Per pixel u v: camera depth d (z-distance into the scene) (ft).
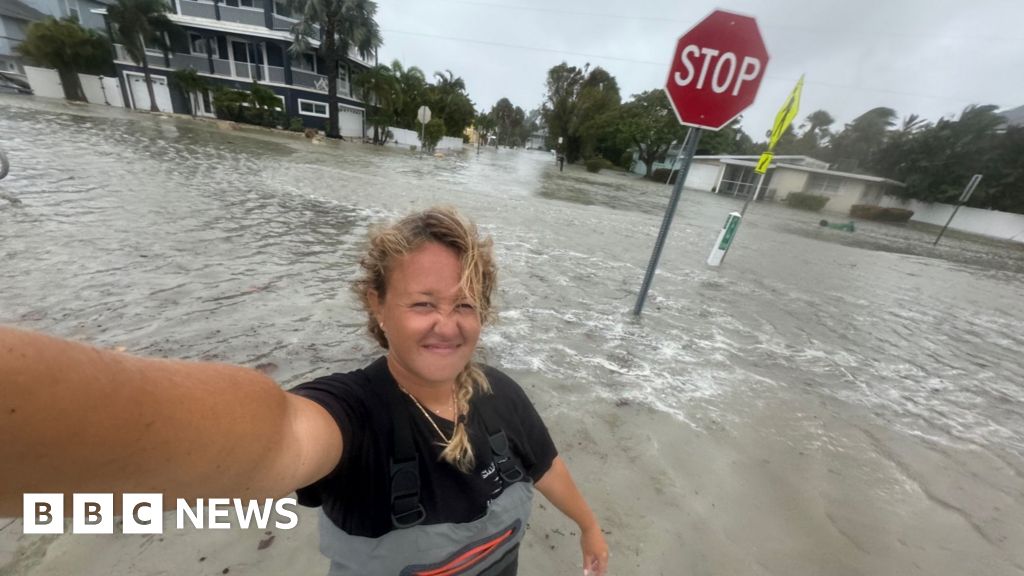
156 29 89.30
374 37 92.32
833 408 10.14
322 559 5.18
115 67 100.68
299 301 11.95
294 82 95.81
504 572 3.64
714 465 7.67
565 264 19.47
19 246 12.89
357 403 2.77
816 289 21.18
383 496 2.77
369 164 51.67
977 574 6.13
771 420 9.31
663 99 128.06
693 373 10.91
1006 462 8.89
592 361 10.81
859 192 95.40
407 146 116.88
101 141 36.55
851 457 8.43
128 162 28.73
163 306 10.69
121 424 1.40
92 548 5.00
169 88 95.25
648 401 9.35
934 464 8.54
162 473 1.61
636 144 136.05
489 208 31.45
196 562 4.99
